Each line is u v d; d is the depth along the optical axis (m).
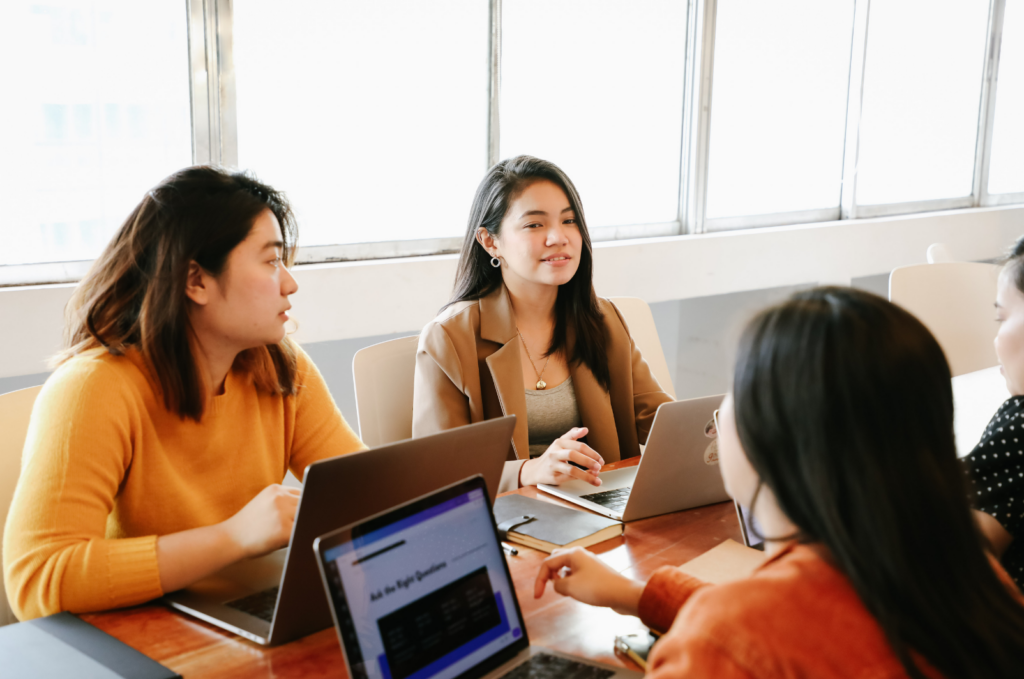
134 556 1.15
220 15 2.70
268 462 1.51
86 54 2.53
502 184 1.93
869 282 4.91
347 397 3.17
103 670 0.99
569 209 1.92
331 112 3.01
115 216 2.67
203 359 1.37
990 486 1.23
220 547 1.17
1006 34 5.25
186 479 1.38
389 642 0.89
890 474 0.68
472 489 1.04
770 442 0.72
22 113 2.46
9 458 1.42
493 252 1.99
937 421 0.71
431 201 3.31
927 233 4.79
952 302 2.95
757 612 0.69
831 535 0.70
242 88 2.82
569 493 1.61
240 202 1.30
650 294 3.72
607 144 3.75
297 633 1.08
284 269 1.37
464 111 3.32
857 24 4.43
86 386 1.24
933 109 4.99
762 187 4.31
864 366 0.69
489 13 3.29
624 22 3.69
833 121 4.52
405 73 3.15
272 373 1.50
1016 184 5.64
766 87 4.19
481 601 1.00
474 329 1.95
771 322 0.75
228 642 1.08
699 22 3.83
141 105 2.65
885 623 0.68
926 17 4.80
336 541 0.88
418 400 1.93
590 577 1.11
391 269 2.98
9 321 2.35
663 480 1.48
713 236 3.90
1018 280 1.32
